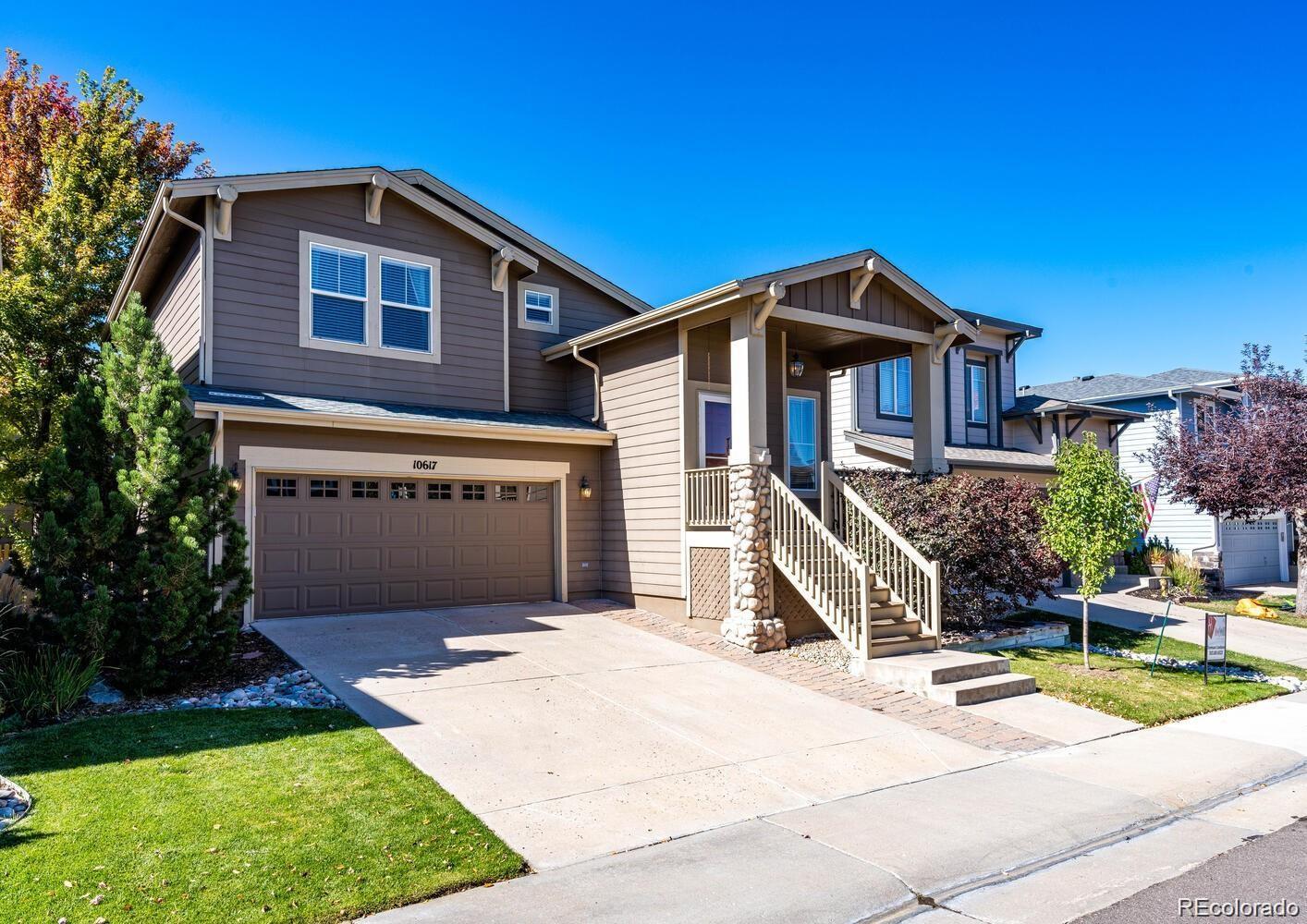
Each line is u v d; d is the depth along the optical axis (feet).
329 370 41.47
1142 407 75.61
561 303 51.96
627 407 45.06
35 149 70.23
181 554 25.76
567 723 24.35
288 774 19.06
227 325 38.68
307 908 13.32
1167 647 41.19
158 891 13.56
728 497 37.81
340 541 38.70
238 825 16.25
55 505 26.45
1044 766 22.74
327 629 35.17
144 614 25.94
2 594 28.53
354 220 42.88
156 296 48.65
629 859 15.92
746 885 14.79
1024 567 38.50
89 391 27.96
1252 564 75.72
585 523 46.32
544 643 34.71
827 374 51.37
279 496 37.09
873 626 33.30
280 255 40.45
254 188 38.99
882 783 20.92
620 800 19.04
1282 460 51.67
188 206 39.17
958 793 20.25
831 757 22.76
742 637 35.58
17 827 15.89
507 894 14.28
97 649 24.93
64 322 53.06
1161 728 27.32
